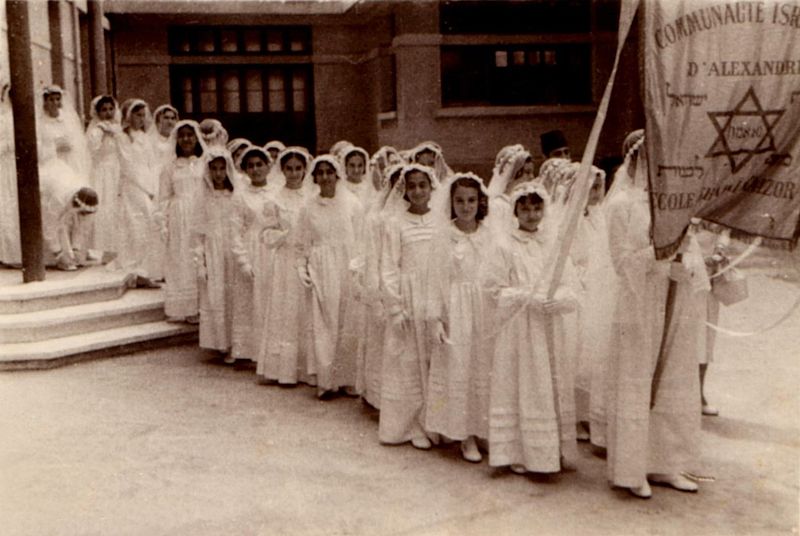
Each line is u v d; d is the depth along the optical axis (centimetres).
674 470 483
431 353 548
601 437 545
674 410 480
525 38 1484
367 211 700
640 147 475
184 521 455
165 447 564
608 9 1473
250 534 440
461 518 455
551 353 502
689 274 472
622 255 469
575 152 1488
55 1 1210
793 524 442
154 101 1669
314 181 686
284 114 1717
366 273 582
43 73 1163
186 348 841
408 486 500
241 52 1684
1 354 739
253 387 711
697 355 484
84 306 834
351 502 477
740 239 433
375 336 624
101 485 502
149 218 935
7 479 509
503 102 1506
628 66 1447
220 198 765
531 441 497
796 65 405
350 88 1714
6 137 922
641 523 446
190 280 843
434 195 577
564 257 459
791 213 419
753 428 586
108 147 980
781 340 809
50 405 650
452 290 532
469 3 1480
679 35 402
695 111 405
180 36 1669
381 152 814
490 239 526
